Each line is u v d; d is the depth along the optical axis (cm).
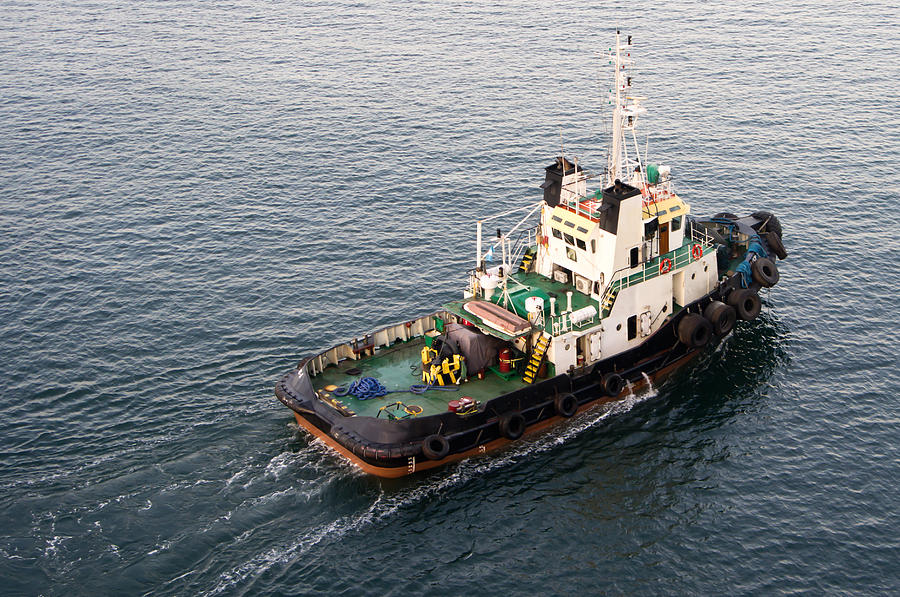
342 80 10869
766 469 4962
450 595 4244
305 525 4619
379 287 6819
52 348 6181
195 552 4434
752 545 4478
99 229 7794
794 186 8075
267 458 5066
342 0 14275
